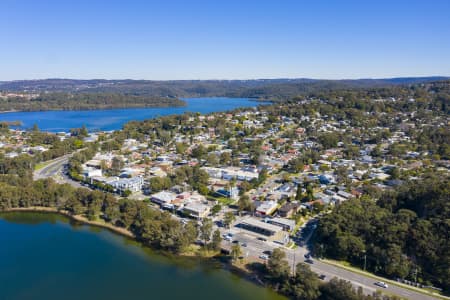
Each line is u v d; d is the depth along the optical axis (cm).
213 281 11450
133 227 15288
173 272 12025
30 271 12125
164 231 13738
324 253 12731
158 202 18225
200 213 16138
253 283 11275
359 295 9575
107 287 11144
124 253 13412
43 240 14538
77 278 11694
